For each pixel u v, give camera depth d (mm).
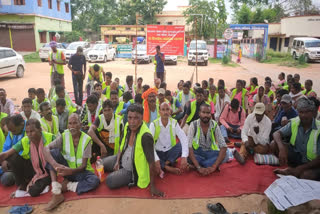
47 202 3395
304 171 3684
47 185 3611
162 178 4047
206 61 21656
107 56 23062
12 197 3520
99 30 45688
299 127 3877
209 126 4238
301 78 15344
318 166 3609
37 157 3508
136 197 3484
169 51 9539
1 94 5527
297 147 3965
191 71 18094
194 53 21469
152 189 3533
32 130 3316
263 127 4562
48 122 4527
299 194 2891
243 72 18031
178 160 4652
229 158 4637
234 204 3391
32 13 25578
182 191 3670
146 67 19719
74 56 8445
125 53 27219
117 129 4359
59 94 5680
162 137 4215
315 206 2693
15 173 3492
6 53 13383
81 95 8922
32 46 26406
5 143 3885
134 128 3514
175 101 6246
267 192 3143
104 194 3559
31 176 3639
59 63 8859
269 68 20625
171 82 13727
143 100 5410
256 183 3891
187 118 5773
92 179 3600
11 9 25328
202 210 3258
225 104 5922
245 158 4680
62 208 3273
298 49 24625
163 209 3266
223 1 32844
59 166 3432
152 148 3521
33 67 18656
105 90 6844
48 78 14219
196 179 4023
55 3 30031
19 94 10305
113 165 4094
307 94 7090
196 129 4266
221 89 6387
